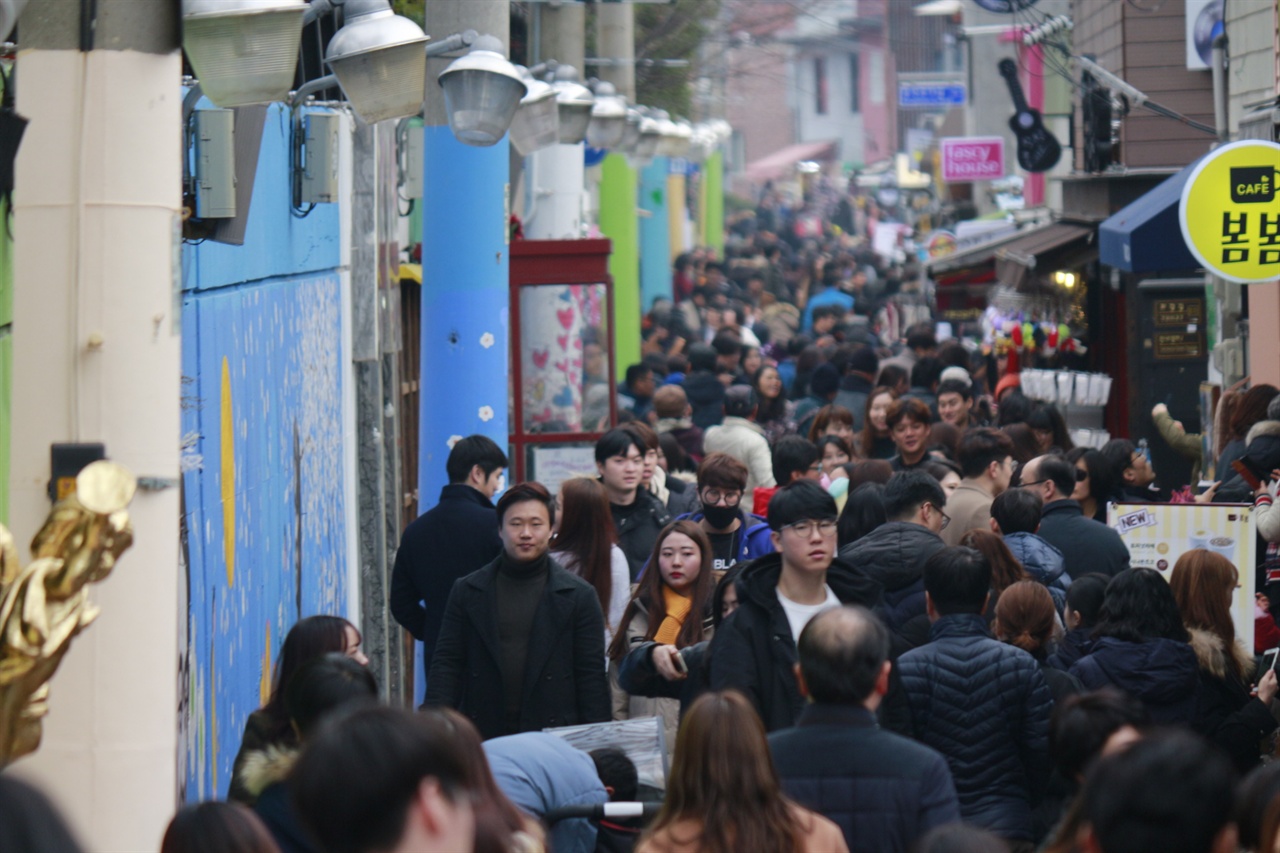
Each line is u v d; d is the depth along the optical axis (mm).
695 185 167875
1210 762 10312
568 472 44438
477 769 11266
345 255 34156
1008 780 18516
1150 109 56750
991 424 52500
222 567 22797
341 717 9008
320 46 32094
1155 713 21094
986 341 69312
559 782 16219
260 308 26125
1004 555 23812
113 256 13742
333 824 8734
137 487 13781
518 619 22531
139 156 13797
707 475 26266
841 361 60312
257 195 26094
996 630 20875
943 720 18500
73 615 11422
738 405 38688
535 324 44344
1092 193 61844
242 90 16953
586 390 44438
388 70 21266
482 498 26000
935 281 76062
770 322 100188
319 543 30844
